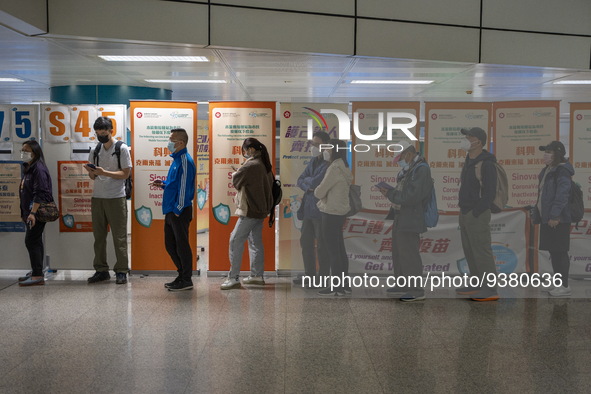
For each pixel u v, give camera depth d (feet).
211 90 36.70
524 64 25.91
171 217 20.20
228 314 17.46
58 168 22.35
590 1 26.09
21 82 32.94
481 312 17.83
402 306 18.54
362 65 26.37
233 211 22.68
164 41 20.99
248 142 20.47
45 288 20.77
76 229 22.56
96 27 20.13
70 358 13.55
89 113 22.29
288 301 19.11
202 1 21.30
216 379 12.32
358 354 13.94
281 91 37.40
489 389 11.89
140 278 22.48
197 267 25.39
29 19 18.51
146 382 12.14
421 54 24.58
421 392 11.73
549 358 13.73
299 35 22.76
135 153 22.33
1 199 22.33
